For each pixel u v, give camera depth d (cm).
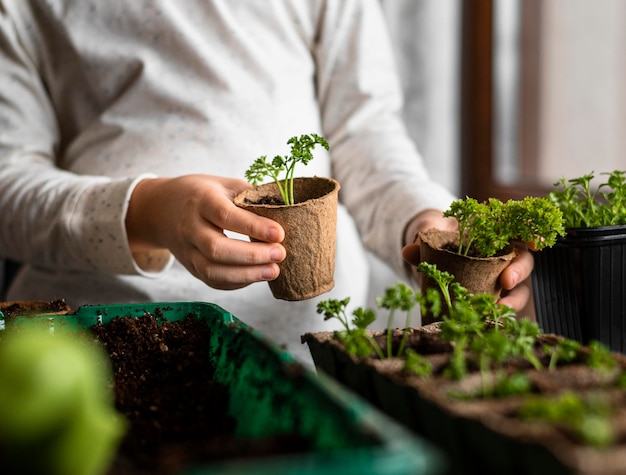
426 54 257
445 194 143
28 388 47
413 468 48
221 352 89
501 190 255
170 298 155
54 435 48
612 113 216
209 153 154
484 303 86
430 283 105
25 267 172
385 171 154
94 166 157
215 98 154
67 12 154
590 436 50
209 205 107
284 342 159
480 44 255
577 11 224
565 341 77
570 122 232
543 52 240
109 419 57
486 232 104
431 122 261
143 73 153
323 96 174
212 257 105
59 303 115
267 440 61
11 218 143
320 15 166
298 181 114
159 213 120
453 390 66
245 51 155
